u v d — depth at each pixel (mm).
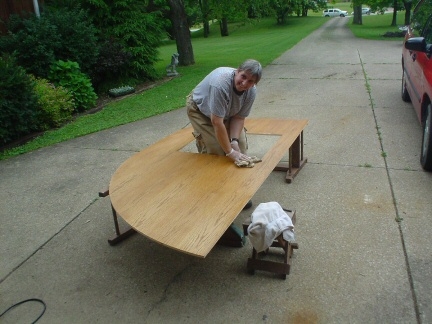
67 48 7910
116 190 2793
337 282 2566
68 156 5160
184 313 2414
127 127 6254
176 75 10625
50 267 2936
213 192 2670
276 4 15172
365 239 2982
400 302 2367
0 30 8305
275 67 10586
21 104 5848
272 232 2447
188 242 2141
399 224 3137
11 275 2871
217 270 2764
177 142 3783
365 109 6242
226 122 3287
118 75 9250
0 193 4199
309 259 2803
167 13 12195
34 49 7348
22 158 5211
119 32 9438
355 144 4875
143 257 2979
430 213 3256
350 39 17578
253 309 2404
